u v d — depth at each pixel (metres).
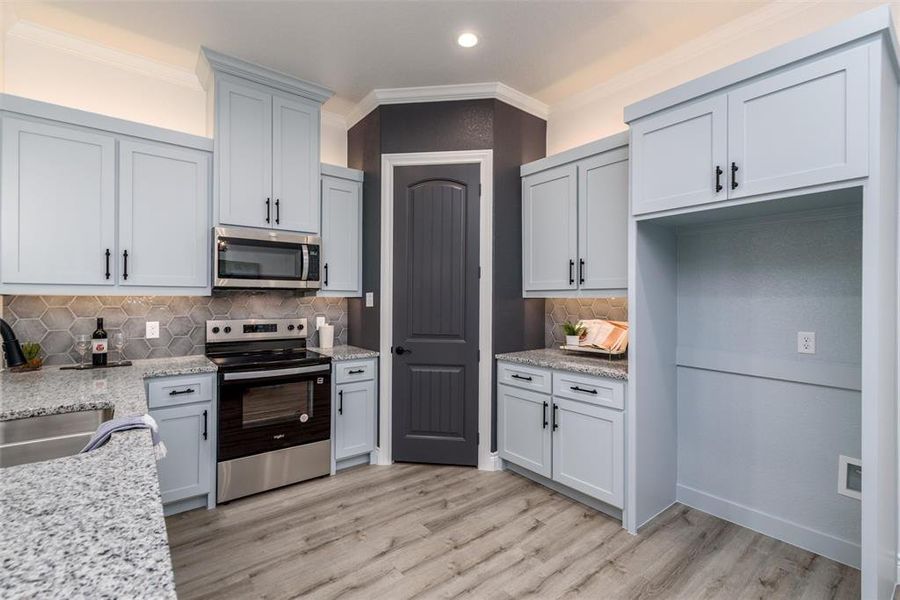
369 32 2.46
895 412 1.82
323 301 3.46
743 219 2.29
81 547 0.63
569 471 2.58
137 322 2.70
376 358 3.19
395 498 2.63
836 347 2.02
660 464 2.45
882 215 1.57
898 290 1.81
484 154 3.08
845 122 1.59
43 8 2.25
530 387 2.83
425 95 3.12
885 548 1.69
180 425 2.39
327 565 1.97
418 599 1.76
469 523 2.34
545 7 2.26
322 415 2.88
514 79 3.01
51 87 2.48
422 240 3.14
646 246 2.33
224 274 2.63
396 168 3.17
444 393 3.12
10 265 2.13
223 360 2.69
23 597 0.51
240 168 2.75
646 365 2.33
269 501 2.58
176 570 1.93
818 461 2.08
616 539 2.20
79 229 2.29
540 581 1.87
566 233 2.90
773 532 2.21
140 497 0.80
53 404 1.59
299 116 2.99
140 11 2.27
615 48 2.64
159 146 2.52
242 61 2.72
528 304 3.28
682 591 1.81
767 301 2.24
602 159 2.68
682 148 2.05
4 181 2.11
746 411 2.32
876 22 1.51
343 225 3.26
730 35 2.45
